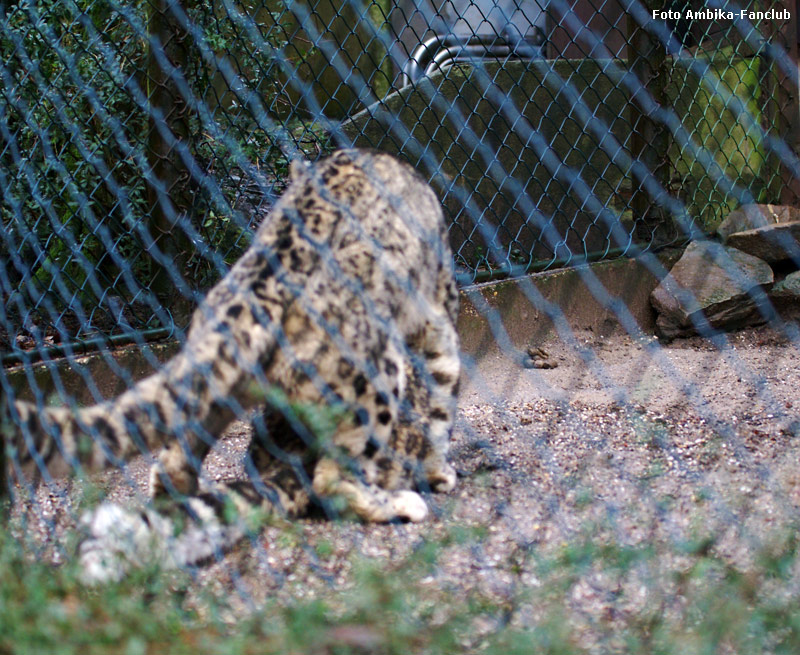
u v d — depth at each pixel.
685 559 5.37
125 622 4.29
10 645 4.03
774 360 9.94
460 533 5.53
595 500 6.46
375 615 4.50
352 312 5.98
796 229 10.95
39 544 5.77
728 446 7.46
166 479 5.82
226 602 4.98
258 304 5.69
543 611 4.80
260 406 6.54
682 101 11.58
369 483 6.30
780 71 11.53
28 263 9.79
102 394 8.35
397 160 6.73
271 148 9.51
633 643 4.40
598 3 12.78
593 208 11.59
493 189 11.61
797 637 4.29
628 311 11.05
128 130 9.16
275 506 6.11
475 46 12.77
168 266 8.56
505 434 8.14
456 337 7.01
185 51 8.64
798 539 5.48
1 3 9.26
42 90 8.72
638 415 8.41
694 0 11.57
